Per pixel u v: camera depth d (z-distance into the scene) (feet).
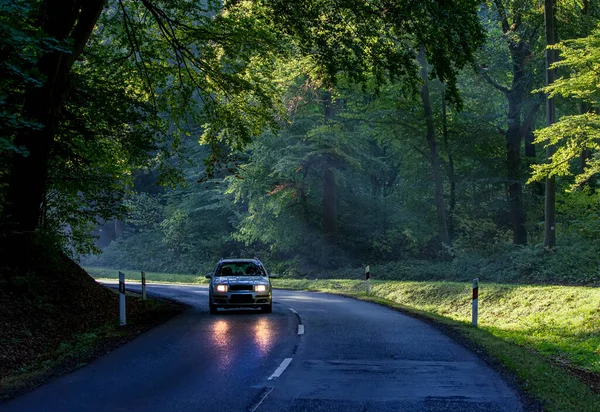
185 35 69.51
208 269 157.48
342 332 45.78
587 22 97.55
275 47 65.26
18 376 29.30
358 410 22.41
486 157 119.03
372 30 59.52
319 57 59.16
